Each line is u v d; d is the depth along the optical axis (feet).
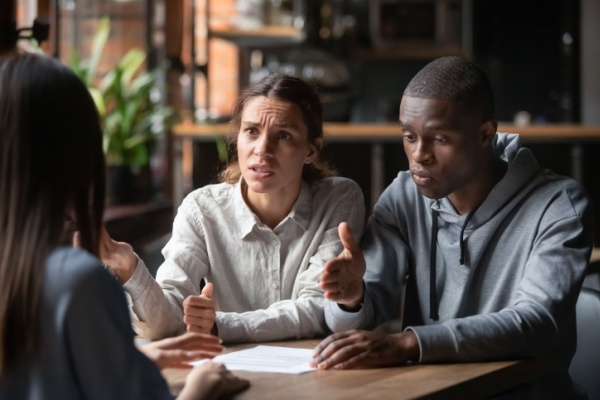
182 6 19.10
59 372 4.17
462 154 6.60
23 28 9.85
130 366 4.26
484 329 6.09
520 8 29.71
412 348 5.97
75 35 18.74
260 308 7.49
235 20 23.25
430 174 6.63
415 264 7.48
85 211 4.47
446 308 7.25
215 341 5.62
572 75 27.68
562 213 6.81
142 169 18.22
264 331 6.83
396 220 7.57
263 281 7.46
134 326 6.89
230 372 5.32
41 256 4.19
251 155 7.16
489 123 6.78
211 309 6.54
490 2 29.76
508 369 5.97
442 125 6.51
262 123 7.10
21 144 4.21
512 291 6.99
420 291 7.44
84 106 4.39
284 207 7.54
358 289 6.63
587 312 7.79
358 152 19.60
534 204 6.97
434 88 6.55
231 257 7.51
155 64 19.26
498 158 7.20
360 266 6.51
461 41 29.60
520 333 6.16
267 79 7.29
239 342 6.81
